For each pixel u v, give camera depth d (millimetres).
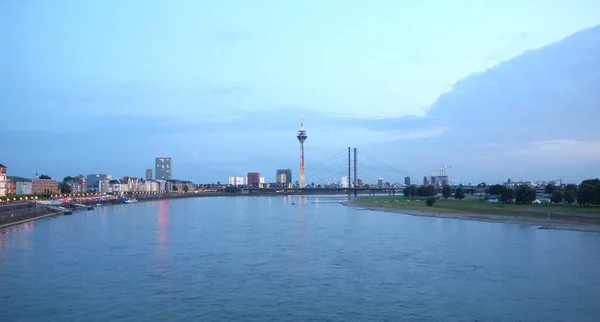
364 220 162375
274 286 62375
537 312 51406
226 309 52812
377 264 76250
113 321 49000
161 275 68812
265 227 138125
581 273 68938
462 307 53188
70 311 52219
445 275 68062
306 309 52750
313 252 88125
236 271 71312
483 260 79312
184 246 96625
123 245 98562
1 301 55875
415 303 54750
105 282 64750
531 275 67812
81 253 88125
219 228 135750
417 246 95312
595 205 198125
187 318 49875
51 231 128375
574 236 110875
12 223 146750
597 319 49094
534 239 105688
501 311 51781
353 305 54125
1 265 76438
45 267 74750
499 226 136000
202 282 64562
